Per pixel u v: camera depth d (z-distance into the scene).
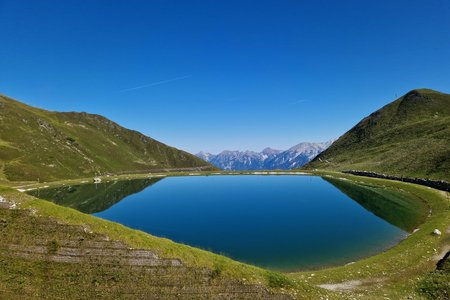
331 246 62.06
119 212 105.38
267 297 32.44
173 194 142.62
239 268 34.22
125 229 35.97
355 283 40.31
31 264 33.00
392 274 42.31
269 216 93.31
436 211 77.19
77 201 130.38
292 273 46.34
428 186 104.94
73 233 34.56
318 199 117.75
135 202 123.75
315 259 55.06
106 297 30.98
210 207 109.69
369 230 72.19
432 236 55.56
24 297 30.69
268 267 52.06
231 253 59.84
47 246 33.88
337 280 41.25
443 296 35.03
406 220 76.44
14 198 36.97
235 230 78.06
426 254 48.09
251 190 146.38
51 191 157.38
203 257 34.62
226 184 170.62
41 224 35.19
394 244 60.31
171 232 77.75
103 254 33.50
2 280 31.81
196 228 81.25
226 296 31.92
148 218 95.06
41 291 31.23
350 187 136.38
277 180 178.12
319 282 40.78
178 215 98.38
